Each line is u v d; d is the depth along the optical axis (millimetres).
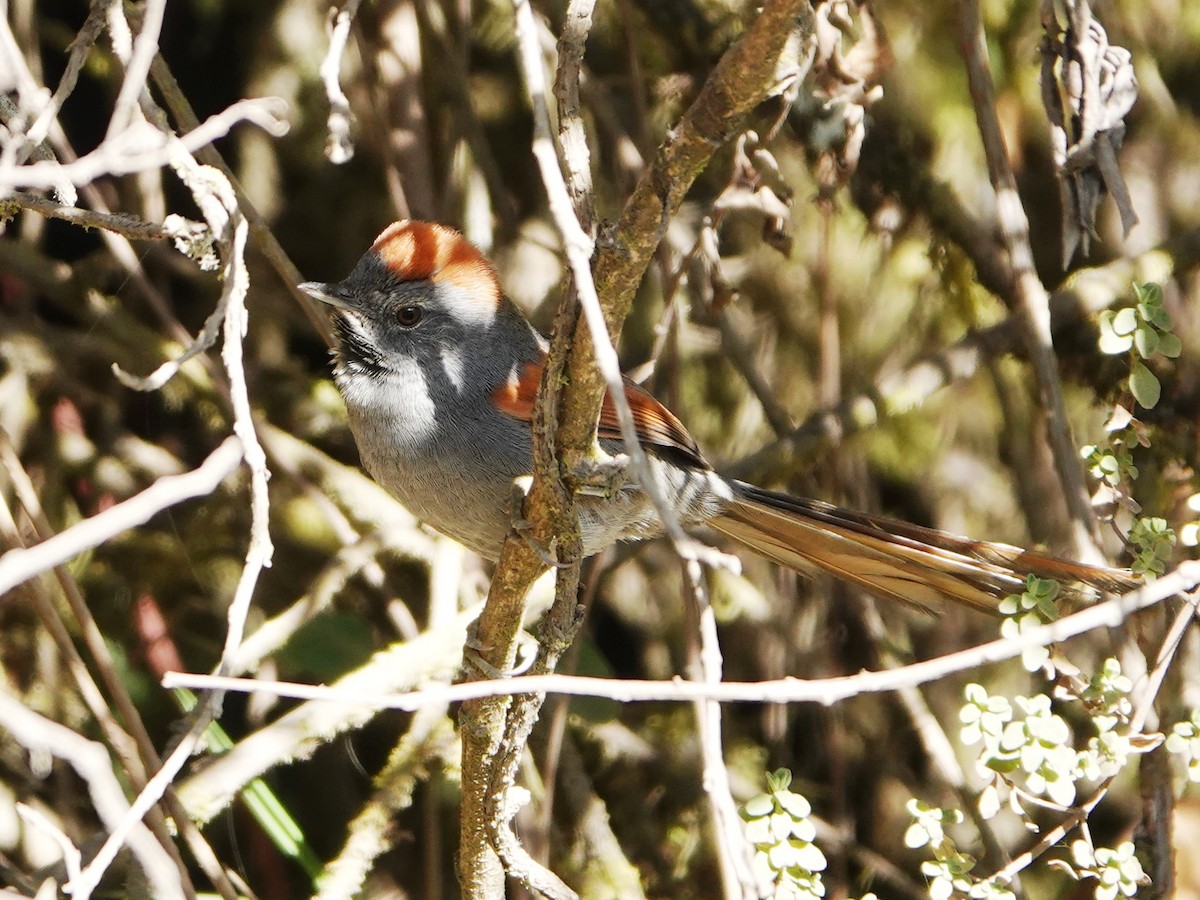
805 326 12039
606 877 9969
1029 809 11250
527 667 6461
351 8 6359
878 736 11656
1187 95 12305
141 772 7844
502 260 11508
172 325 10445
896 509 12328
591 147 11539
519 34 5125
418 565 10930
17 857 9445
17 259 10961
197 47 11664
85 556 10539
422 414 8641
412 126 10477
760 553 9281
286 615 9789
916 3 11664
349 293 8812
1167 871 7641
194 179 5719
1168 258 10844
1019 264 8820
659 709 11617
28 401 10672
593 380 5598
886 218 11055
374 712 9484
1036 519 11172
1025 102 11844
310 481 10781
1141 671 7758
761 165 8125
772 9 4656
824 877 10805
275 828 9242
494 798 6992
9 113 6426
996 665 11680
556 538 6098
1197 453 10711
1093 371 11109
